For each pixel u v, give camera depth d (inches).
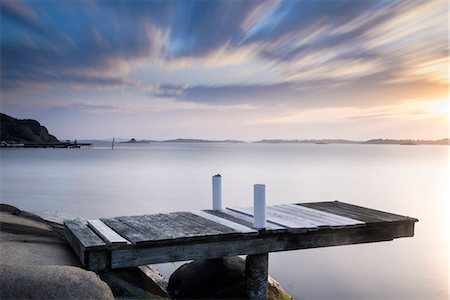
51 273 260.7
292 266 709.9
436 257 782.5
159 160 4249.5
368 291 596.7
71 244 391.5
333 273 678.5
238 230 374.3
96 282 266.4
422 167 3577.8
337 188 1871.3
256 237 378.6
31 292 243.1
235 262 440.5
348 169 3134.8
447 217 1192.8
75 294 251.6
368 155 6943.9
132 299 332.5
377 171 2994.6
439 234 978.7
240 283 412.5
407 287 617.0
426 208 1353.3
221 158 4923.7
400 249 841.5
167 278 517.3
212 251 362.3
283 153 7564.0
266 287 392.8
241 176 2385.6
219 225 397.4
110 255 329.7
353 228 410.9
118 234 359.3
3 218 481.7
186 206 1274.6
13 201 1315.2
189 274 429.1
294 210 488.4
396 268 713.0
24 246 377.1
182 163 3688.5
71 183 1889.8
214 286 413.7
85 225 409.4
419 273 687.1
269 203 1400.1
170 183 1942.7
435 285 628.4
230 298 391.5
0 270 253.3
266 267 390.6
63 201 1339.8
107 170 2723.9
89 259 323.6
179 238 346.6
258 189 379.9
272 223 409.7
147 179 2124.8
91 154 5944.9
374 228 421.7
